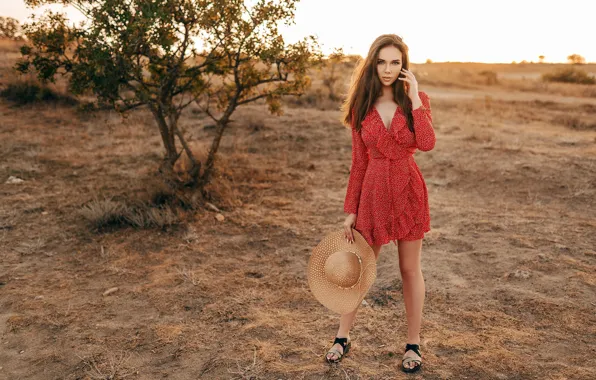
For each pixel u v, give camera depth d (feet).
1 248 16.57
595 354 9.99
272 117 40.16
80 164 26.86
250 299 13.01
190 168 23.09
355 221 9.50
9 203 20.80
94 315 12.33
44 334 11.48
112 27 17.62
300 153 30.63
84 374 9.93
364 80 8.95
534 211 19.54
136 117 38.63
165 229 18.30
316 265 9.78
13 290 13.73
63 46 18.57
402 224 9.08
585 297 12.35
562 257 14.76
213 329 11.56
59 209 20.20
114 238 17.49
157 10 17.06
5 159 27.25
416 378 9.40
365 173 9.37
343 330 10.11
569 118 44.16
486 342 10.55
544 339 10.62
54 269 15.14
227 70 21.42
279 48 19.30
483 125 40.65
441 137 35.04
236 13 18.83
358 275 9.32
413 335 9.75
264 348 10.61
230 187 22.79
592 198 20.80
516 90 90.89
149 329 11.59
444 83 97.66
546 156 27.68
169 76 19.81
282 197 22.31
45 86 41.47
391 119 8.85
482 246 15.97
